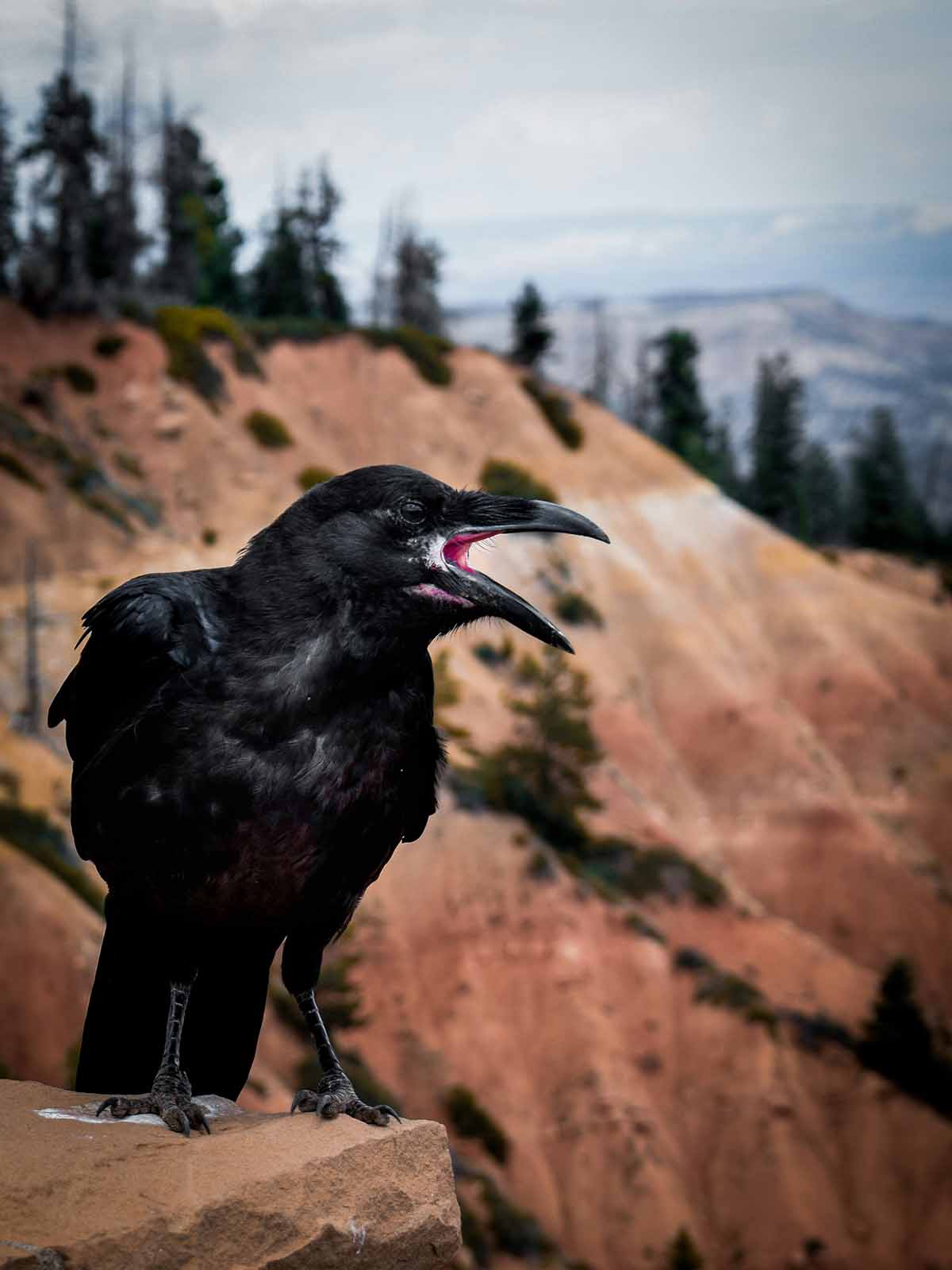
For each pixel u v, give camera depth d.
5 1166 4.02
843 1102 53.88
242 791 4.49
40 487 61.09
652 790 72.12
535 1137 49.31
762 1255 49.16
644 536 86.25
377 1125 4.52
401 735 4.77
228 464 72.12
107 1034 4.96
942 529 149.88
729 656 80.88
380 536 4.74
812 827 72.62
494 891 55.03
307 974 4.89
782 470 129.00
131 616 4.64
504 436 88.00
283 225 103.62
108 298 78.12
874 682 82.81
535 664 68.94
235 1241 4.00
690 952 57.06
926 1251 49.72
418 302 104.94
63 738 48.41
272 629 4.66
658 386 123.50
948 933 70.44
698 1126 52.25
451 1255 4.47
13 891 37.56
